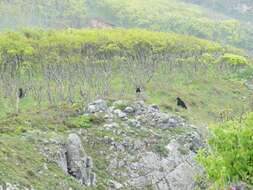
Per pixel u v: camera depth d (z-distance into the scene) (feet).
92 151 151.64
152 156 158.10
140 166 153.38
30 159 119.55
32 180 109.29
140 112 177.06
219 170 73.87
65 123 158.10
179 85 319.47
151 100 259.60
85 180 133.28
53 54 309.01
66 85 273.54
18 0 633.20
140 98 250.37
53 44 320.29
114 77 315.17
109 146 155.63
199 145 170.50
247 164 73.41
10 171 106.32
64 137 142.41
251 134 73.72
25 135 135.74
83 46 338.34
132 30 395.75
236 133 75.97
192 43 411.13
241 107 297.74
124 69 319.06
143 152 158.10
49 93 234.38
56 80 270.67
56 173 120.88
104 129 160.97
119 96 250.98
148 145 161.17
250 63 415.44
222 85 337.93
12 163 111.55
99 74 299.99
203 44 419.54
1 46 280.10
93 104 173.78
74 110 170.09
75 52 328.29
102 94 257.14
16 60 281.33
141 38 365.20
